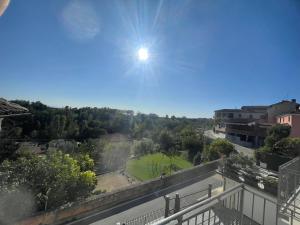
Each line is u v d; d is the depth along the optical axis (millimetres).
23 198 9430
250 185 11859
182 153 39125
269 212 7309
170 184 14359
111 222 10133
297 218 5223
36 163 10594
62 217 10062
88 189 11602
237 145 42906
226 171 14758
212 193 13055
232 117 58750
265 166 20859
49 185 10297
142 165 34281
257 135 42938
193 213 3408
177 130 54469
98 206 11133
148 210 11164
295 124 30062
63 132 57625
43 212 9578
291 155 20500
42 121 55906
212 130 65500
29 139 50688
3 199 8891
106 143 36250
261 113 54281
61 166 11102
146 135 58469
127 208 11383
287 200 5965
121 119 75375
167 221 2566
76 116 70500
